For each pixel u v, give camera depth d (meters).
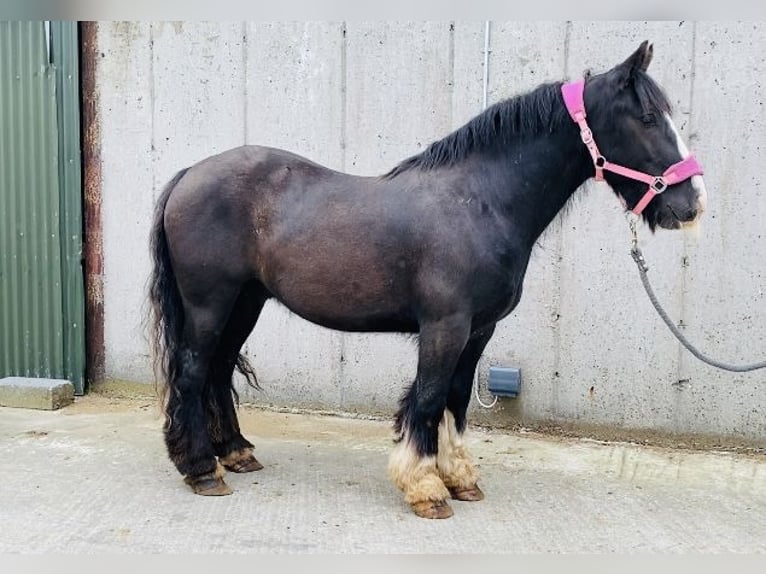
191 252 2.61
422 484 2.53
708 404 3.40
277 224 2.59
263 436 3.48
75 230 4.04
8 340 4.18
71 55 3.93
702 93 3.29
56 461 3.06
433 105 3.60
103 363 4.12
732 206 3.30
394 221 2.47
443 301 2.42
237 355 2.99
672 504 2.73
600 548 2.34
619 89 2.37
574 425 3.56
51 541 2.33
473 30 3.51
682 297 3.39
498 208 2.47
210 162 2.70
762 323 3.31
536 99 2.47
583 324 3.50
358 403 3.80
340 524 2.48
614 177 2.46
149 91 3.90
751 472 3.09
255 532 2.41
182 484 2.83
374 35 3.62
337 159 3.73
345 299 2.55
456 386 2.69
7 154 4.06
